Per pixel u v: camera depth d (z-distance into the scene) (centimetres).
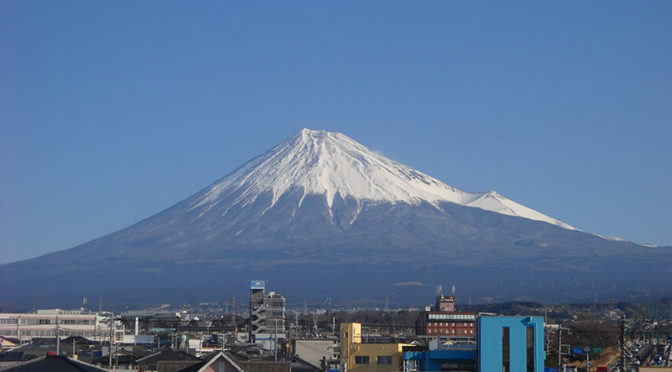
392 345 10662
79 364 6744
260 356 11575
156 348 13750
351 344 10800
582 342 18112
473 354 9906
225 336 19112
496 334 9406
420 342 12631
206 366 7294
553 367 11869
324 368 10300
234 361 7356
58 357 6750
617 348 18062
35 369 6544
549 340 13850
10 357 10719
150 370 9919
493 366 9350
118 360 11069
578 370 13438
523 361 9338
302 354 13200
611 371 12606
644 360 16112
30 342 16862
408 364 10231
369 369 10662
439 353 10006
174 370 8125
